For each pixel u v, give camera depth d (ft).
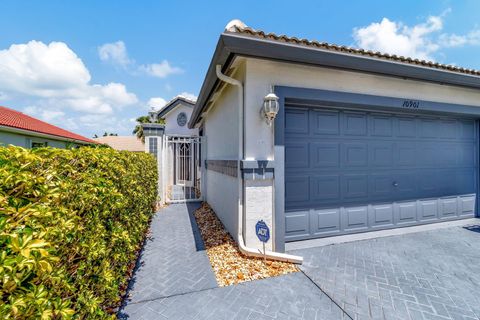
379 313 9.67
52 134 47.80
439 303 10.34
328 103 16.60
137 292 11.06
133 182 14.44
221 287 11.51
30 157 5.26
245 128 14.42
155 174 28.86
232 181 18.04
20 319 4.13
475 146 23.39
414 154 20.79
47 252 4.27
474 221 22.21
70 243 6.28
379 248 16.24
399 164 20.18
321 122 17.62
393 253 15.44
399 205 20.15
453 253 15.46
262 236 13.74
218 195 24.62
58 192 5.61
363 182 18.94
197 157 39.45
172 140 36.50
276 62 14.78
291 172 16.84
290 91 15.03
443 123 22.04
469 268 13.44
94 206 8.06
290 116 16.79
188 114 53.83
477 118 22.75
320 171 17.62
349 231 18.44
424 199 21.15
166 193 33.14
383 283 11.86
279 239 14.92
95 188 7.96
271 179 14.89
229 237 18.21
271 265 13.56
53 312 4.97
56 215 5.53
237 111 16.58
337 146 18.08
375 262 14.15
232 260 14.19
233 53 12.31
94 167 8.76
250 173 14.32
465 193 22.90
